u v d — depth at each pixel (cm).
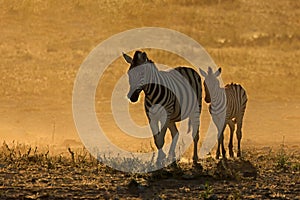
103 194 2814
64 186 2930
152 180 3077
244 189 2938
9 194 2781
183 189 2919
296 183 3075
